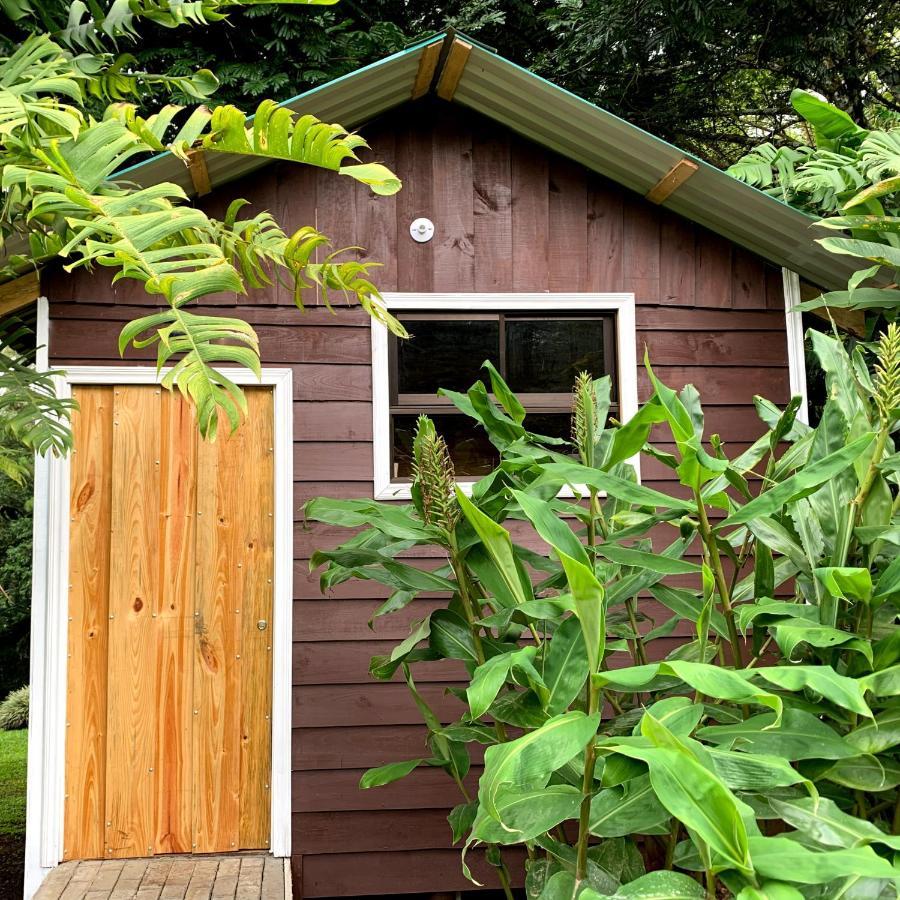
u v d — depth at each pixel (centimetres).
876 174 299
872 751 148
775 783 116
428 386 365
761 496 166
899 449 277
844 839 116
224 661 346
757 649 189
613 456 183
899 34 866
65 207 174
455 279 365
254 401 356
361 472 354
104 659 340
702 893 105
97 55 272
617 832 142
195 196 352
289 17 834
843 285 374
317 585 348
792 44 800
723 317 376
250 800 342
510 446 222
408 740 345
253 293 357
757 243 369
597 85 907
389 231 365
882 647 154
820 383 532
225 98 840
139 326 165
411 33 956
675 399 172
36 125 194
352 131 364
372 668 229
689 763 101
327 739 343
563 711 151
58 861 329
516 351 372
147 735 340
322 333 359
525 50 981
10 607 824
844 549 179
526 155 373
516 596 181
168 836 338
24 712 796
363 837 339
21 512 827
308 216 361
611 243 373
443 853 341
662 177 349
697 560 361
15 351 371
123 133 188
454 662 351
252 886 303
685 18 762
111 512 345
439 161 369
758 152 445
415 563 352
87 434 346
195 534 348
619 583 209
